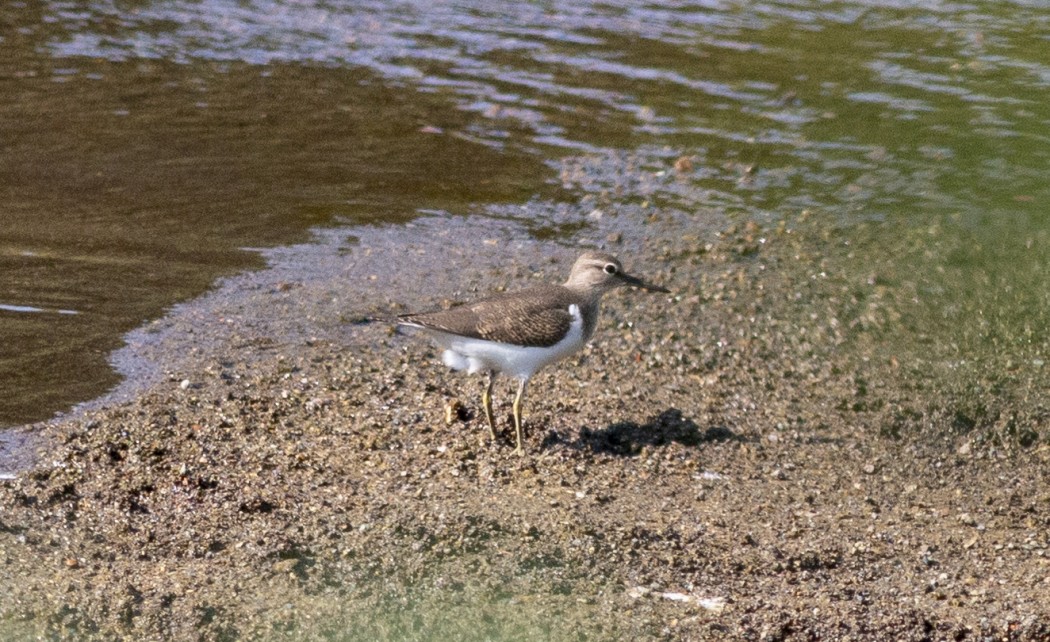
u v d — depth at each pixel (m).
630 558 9.88
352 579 9.52
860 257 15.34
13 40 22.55
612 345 13.59
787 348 13.52
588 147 18.78
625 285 12.37
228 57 22.16
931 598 9.54
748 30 23.38
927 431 12.12
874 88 20.62
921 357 13.27
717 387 12.84
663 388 12.78
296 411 11.88
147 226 15.86
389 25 23.77
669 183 17.62
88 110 19.62
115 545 9.78
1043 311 13.98
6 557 9.55
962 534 10.50
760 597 9.50
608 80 21.17
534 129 19.41
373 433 11.59
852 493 11.13
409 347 13.30
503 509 10.43
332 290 14.40
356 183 17.48
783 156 18.38
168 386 12.15
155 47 22.55
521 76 21.38
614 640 8.97
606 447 11.59
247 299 14.09
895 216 16.42
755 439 11.95
